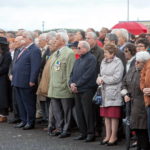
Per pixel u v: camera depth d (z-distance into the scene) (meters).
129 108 7.84
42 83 10.25
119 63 8.71
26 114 10.75
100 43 11.62
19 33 12.09
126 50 8.88
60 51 9.78
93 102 9.09
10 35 13.90
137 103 7.68
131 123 7.70
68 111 9.64
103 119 9.84
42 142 9.13
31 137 9.66
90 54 9.19
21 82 10.48
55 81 9.66
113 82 8.66
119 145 8.78
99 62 9.46
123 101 8.70
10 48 12.99
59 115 9.77
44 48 11.36
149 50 8.45
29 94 10.55
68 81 9.46
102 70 8.80
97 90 8.90
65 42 9.86
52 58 9.94
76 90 9.12
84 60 9.14
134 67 7.94
